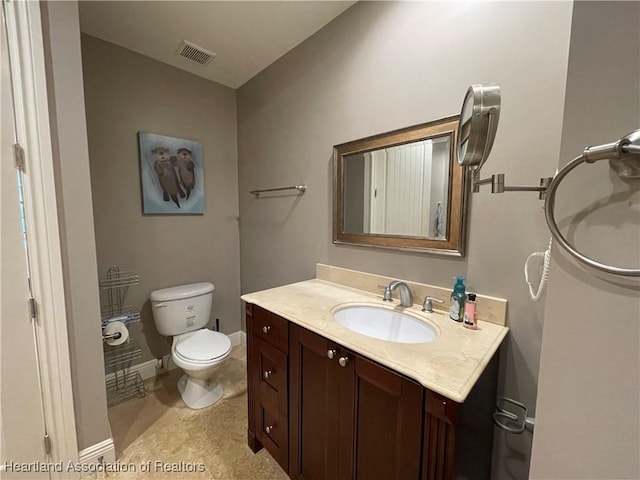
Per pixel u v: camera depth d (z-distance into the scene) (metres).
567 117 0.52
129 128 1.97
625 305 0.49
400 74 1.36
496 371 1.10
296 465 1.27
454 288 1.19
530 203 1.03
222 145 2.46
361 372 0.96
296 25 1.69
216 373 2.26
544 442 0.60
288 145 2.03
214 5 1.52
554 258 0.56
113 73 1.88
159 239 2.17
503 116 1.07
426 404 0.79
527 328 1.08
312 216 1.90
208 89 2.34
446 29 1.20
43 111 1.17
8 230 1.14
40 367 1.24
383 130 1.45
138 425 1.70
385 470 0.92
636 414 0.50
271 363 1.37
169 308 2.01
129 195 2.01
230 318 2.64
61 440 1.30
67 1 1.20
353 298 1.49
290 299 1.47
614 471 0.52
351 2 1.51
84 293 1.33
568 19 0.92
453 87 1.19
